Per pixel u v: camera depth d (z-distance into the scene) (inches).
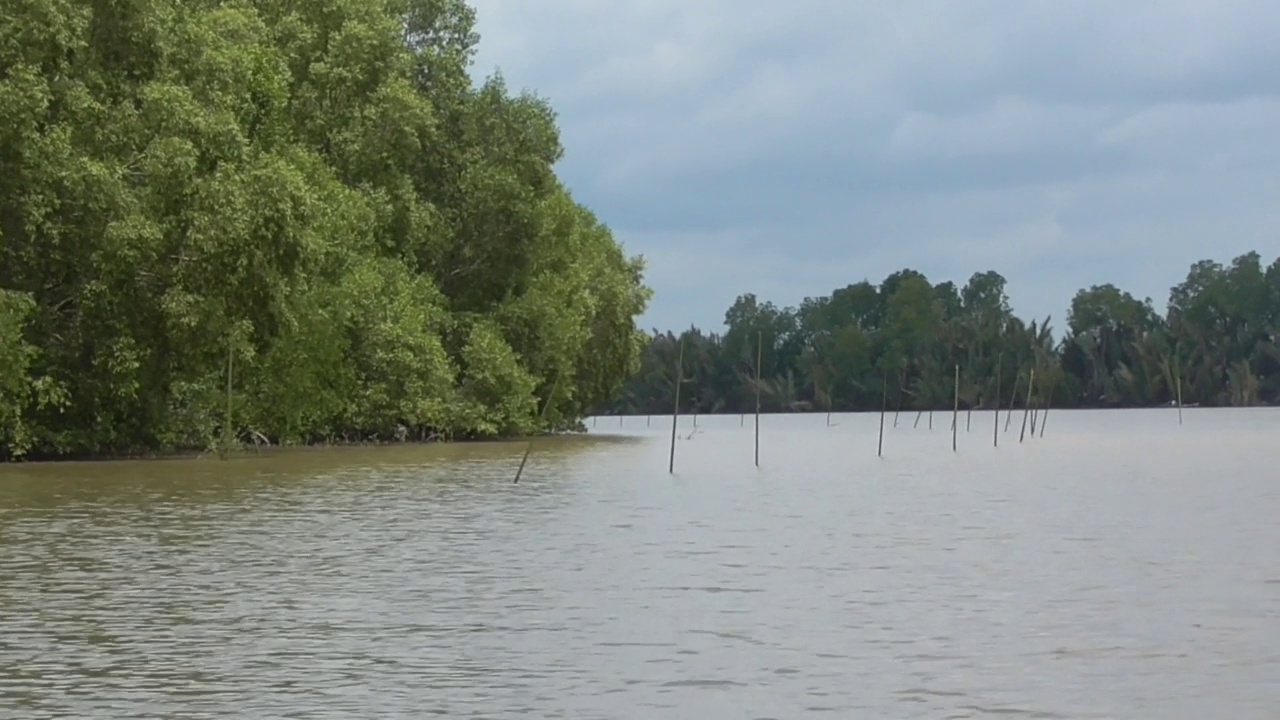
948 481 2034.9
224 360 2361.0
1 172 1958.7
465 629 731.4
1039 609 801.6
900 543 1143.6
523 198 3312.0
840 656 663.8
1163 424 5290.4
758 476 2133.4
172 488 1673.2
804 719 545.3
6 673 623.8
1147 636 714.8
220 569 951.6
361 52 2935.5
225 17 2502.5
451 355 3282.5
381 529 1221.1
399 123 2938.0
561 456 2696.9
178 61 2236.7
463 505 1476.4
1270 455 2849.4
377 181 2997.0
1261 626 745.0
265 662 645.9
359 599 824.9
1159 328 7652.6
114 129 2085.4
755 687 598.5
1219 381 7440.9
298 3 2950.3
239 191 2063.2
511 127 3344.0
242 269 2063.2
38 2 1943.9
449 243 3282.5
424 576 922.1
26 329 2085.4
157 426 2300.7
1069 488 1866.4
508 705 565.6
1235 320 7504.9
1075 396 7573.8
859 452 3127.5
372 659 653.3
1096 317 7736.2
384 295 2915.8
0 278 2070.6
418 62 3289.9
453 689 593.9
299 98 2908.5
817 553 1069.1
